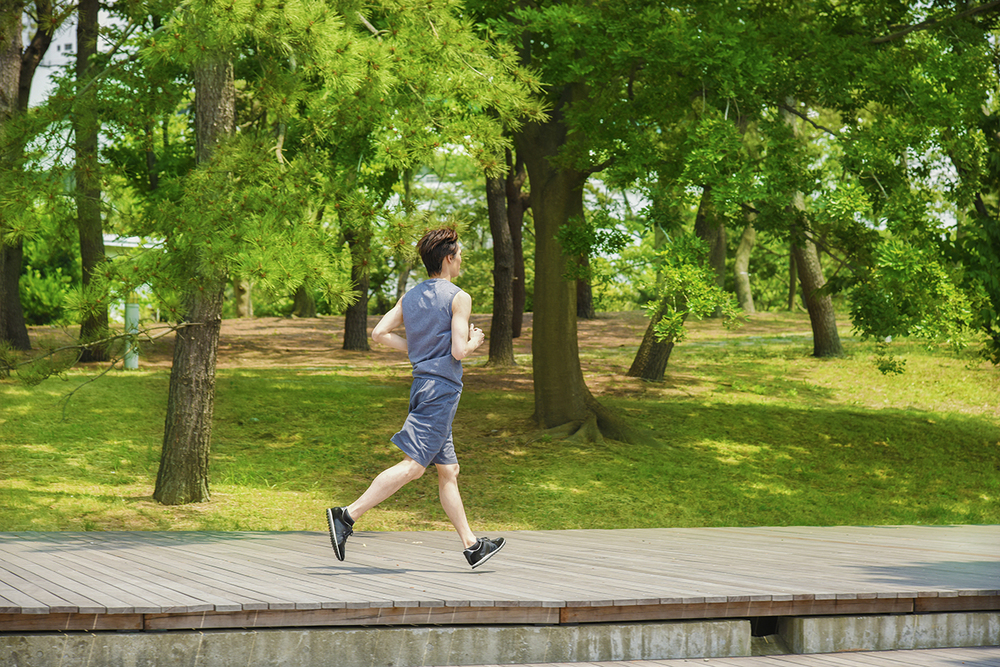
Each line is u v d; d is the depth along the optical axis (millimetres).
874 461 13648
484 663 3875
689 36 9422
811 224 12789
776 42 10562
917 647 4469
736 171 8812
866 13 12891
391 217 7625
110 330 8461
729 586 4508
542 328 13977
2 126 8781
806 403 17719
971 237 11852
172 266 7359
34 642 3398
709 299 8312
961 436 15438
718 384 18938
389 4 8516
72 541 6012
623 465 12430
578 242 11688
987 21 12734
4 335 17203
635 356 20891
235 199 7402
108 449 11750
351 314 23453
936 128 10000
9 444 11539
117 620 3488
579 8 10469
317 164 8086
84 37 15570
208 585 4129
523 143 13562
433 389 4613
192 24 7250
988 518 11039
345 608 3727
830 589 4473
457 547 6180
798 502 11273
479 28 9281
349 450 12633
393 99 8367
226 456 11984
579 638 3996
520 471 11930
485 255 36562
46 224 8398
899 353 22469
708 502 11078
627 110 10352
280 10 7117
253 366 20000
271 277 6574
